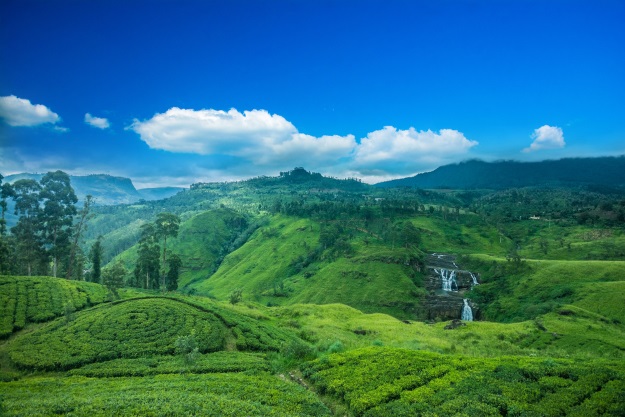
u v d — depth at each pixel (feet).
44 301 233.76
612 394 94.99
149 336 184.65
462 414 91.61
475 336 262.88
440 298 527.81
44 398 104.94
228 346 188.14
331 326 258.37
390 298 528.22
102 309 226.38
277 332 214.90
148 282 444.14
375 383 116.78
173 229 401.70
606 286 402.72
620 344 247.70
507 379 110.22
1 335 183.93
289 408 104.94
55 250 381.60
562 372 111.34
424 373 120.26
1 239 342.44
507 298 485.56
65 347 167.73
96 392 113.70
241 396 110.83
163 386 117.39
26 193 375.45
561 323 289.74
